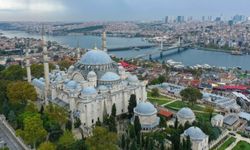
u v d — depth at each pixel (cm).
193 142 17388
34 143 17975
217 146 18762
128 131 19312
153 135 18775
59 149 16262
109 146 16462
